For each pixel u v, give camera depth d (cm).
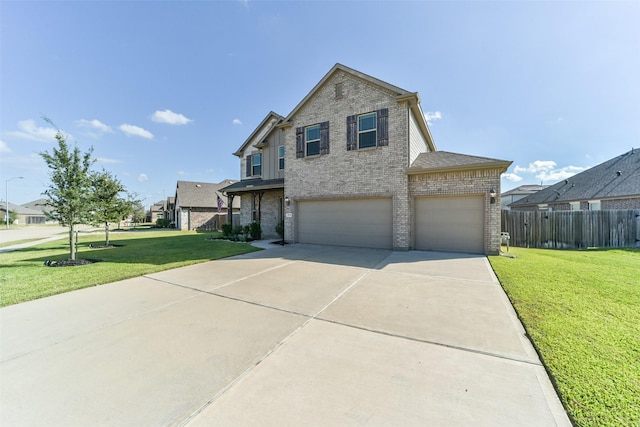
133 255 977
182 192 3008
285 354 288
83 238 1884
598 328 330
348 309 419
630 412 192
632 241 1130
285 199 1279
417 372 252
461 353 285
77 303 465
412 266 720
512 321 364
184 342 320
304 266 737
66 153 859
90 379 250
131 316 405
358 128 1080
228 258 886
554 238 1159
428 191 970
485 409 201
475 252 915
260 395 222
